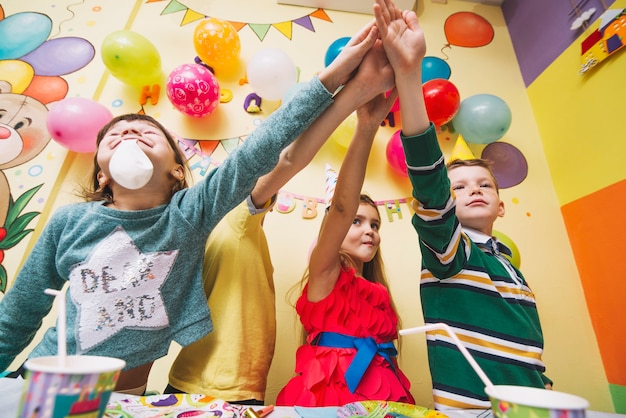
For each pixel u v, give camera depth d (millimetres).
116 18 1712
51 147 1424
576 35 1598
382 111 886
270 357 848
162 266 734
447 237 820
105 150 815
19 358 1114
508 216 1558
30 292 754
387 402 575
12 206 1318
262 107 1595
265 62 1433
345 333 856
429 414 533
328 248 897
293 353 1231
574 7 1615
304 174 1478
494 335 813
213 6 1817
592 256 1433
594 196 1445
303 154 765
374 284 984
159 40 1708
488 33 1967
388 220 1460
